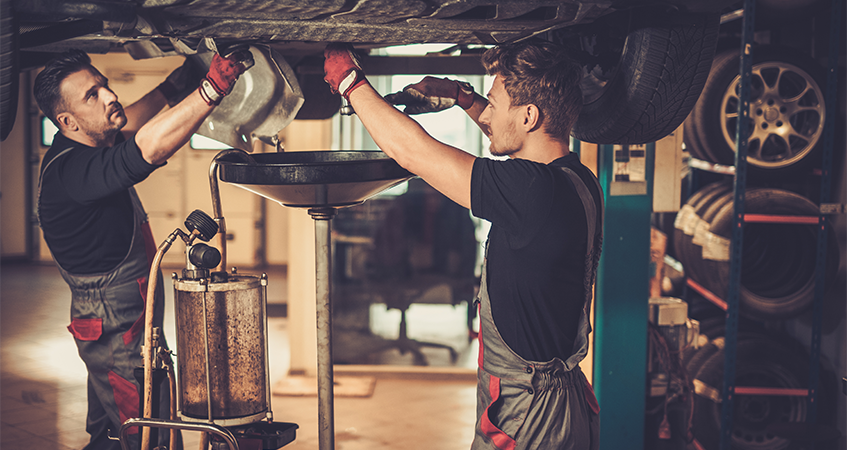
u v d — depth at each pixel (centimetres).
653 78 158
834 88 273
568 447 134
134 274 196
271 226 880
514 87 137
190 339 136
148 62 782
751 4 254
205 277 135
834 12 270
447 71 237
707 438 295
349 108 144
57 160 182
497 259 134
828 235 274
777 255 296
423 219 719
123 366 196
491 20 134
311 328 432
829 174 273
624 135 175
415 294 628
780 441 296
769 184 311
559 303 134
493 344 136
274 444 139
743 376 294
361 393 406
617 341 269
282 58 158
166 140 152
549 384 133
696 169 364
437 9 125
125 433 137
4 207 845
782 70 282
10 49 116
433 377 444
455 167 128
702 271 296
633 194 265
